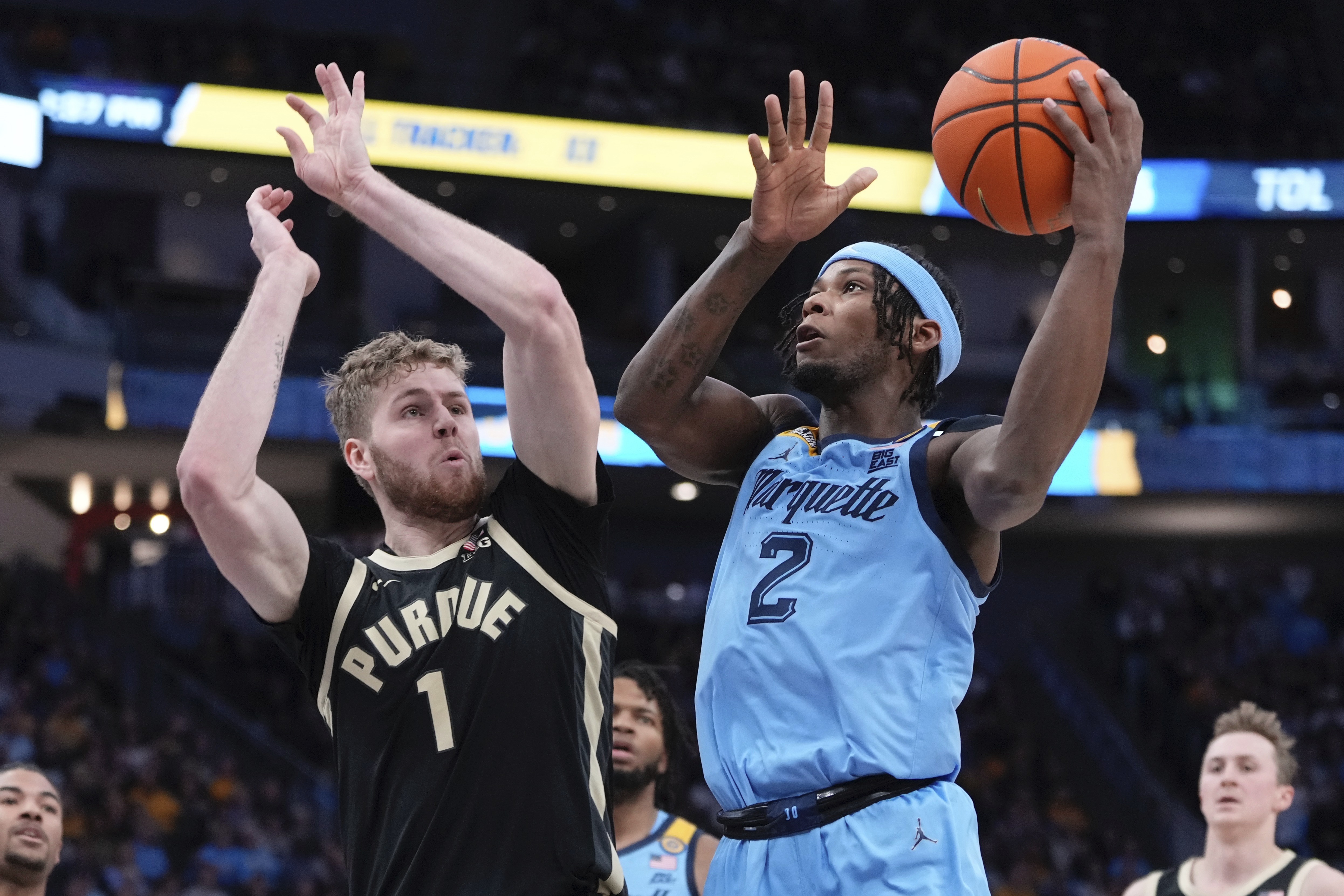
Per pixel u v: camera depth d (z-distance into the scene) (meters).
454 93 14.89
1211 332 18.28
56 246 16.36
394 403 2.57
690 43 17.88
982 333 18.20
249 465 2.38
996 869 13.34
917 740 2.51
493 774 2.30
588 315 18.73
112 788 11.85
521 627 2.40
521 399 2.45
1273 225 15.79
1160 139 17.55
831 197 2.79
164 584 15.15
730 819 2.62
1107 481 16.08
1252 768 4.32
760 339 16.78
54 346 14.09
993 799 14.27
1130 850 13.71
